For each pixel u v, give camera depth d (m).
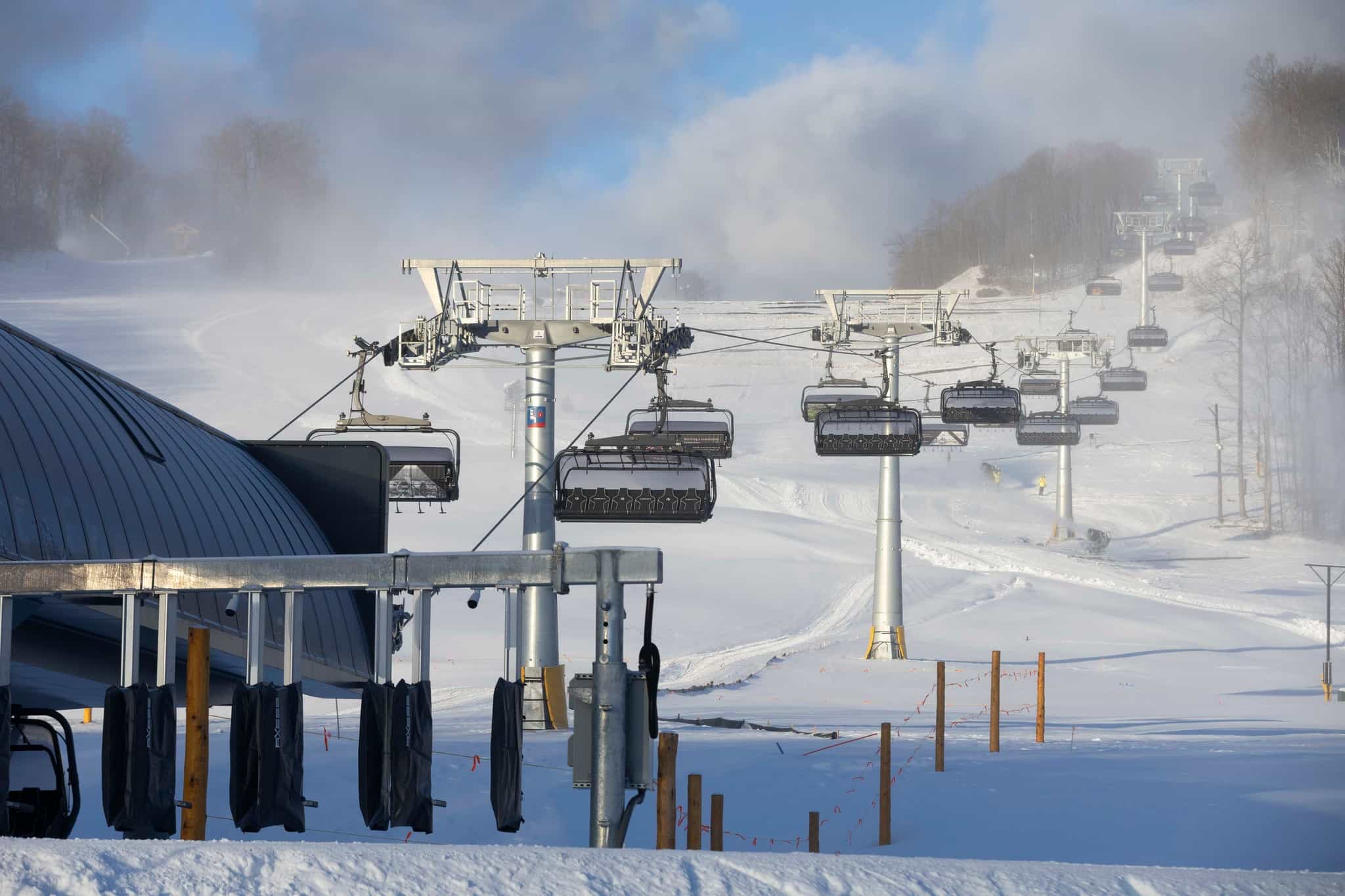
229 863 10.41
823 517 151.38
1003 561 127.56
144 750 17.12
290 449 47.03
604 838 17.05
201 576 17.55
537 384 52.53
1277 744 48.00
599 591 17.45
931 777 39.41
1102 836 30.92
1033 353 132.50
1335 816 32.25
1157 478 173.38
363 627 41.69
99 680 31.89
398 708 17.23
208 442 42.28
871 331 75.75
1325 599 111.75
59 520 30.23
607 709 17.17
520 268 52.00
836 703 64.31
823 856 11.14
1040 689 48.78
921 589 112.62
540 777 38.09
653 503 37.47
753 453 185.62
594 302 51.94
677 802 36.16
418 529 128.88
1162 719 59.25
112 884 9.91
